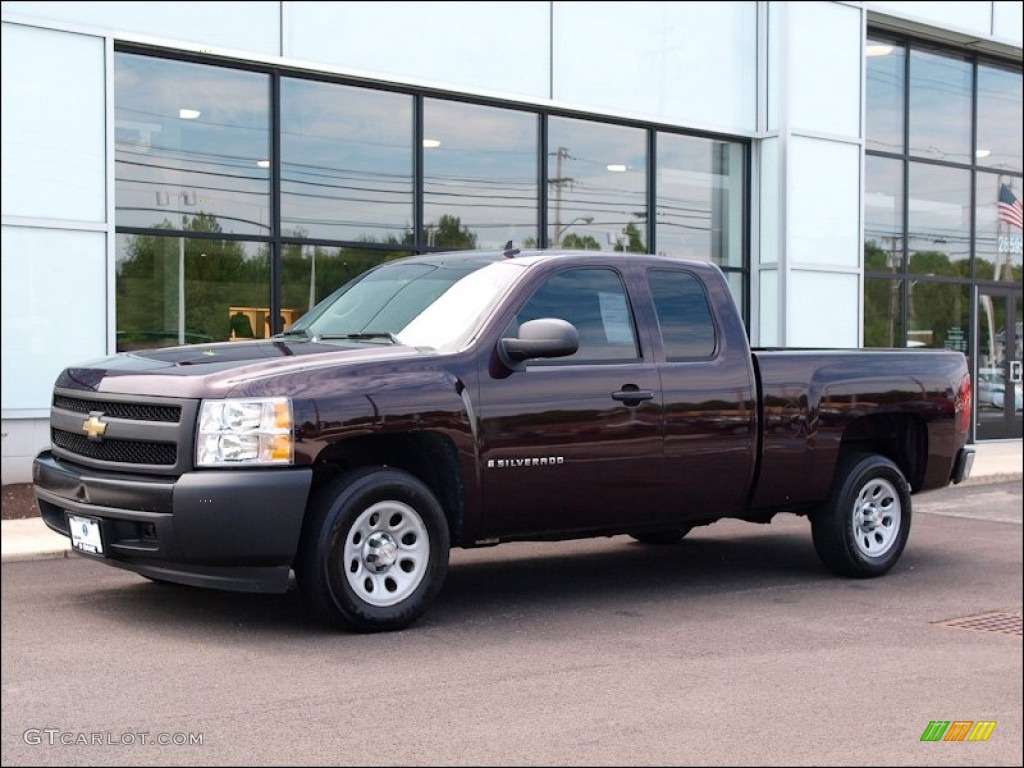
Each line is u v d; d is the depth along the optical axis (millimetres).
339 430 6352
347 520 6422
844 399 8383
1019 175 21547
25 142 12039
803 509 8523
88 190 12422
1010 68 21500
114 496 6359
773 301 18094
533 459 7008
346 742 4770
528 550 9789
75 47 12320
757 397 7992
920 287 20016
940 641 6742
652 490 7520
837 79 18578
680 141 17641
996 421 20859
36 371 12133
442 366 6758
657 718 5184
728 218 18234
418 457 6996
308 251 14094
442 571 6770
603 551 9766
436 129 15172
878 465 8664
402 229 14844
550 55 15914
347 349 6863
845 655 6379
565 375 7152
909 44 20047
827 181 18484
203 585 6297
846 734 5051
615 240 16891
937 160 20375
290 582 8008
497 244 15695
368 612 6520
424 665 5953
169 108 13172
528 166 15992
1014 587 8383
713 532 10906
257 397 6227
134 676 5656
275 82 13797
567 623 6984
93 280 12453
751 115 18156
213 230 13438
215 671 5762
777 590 8156
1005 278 21297
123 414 6512
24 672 5703
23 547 9078
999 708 5488
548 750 4727
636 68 16812
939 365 9055
